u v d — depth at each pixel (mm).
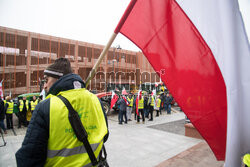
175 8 1669
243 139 1439
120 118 9000
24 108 8047
